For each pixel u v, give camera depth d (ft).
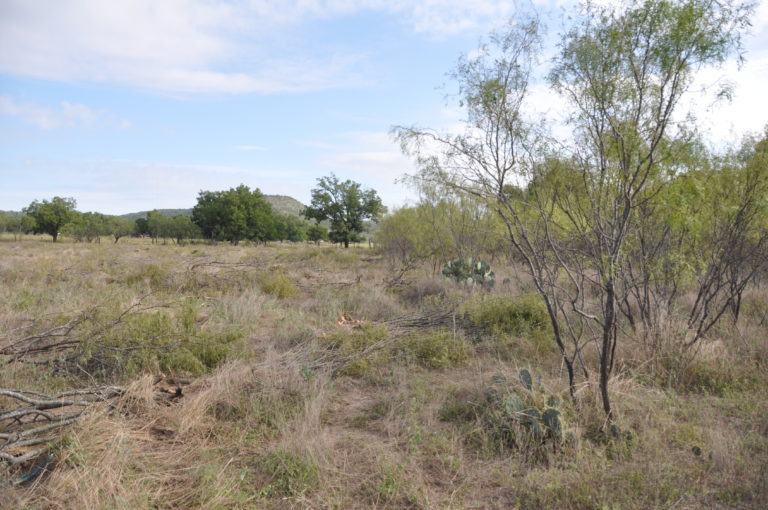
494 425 13.35
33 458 11.27
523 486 10.82
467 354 21.24
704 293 20.54
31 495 9.89
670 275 19.62
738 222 19.70
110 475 10.30
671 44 12.02
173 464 11.73
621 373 16.21
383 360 20.12
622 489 10.44
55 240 168.76
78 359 17.34
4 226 165.48
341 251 98.37
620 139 12.89
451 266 40.09
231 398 15.01
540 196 14.90
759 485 10.63
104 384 16.06
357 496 10.68
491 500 10.62
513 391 14.42
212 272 44.34
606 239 13.69
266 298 34.30
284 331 23.86
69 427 11.93
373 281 43.39
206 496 10.16
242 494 10.29
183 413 13.80
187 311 22.88
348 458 12.30
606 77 13.08
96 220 167.73
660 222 19.42
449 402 15.61
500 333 23.44
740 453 12.09
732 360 18.45
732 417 14.60
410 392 16.65
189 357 18.21
